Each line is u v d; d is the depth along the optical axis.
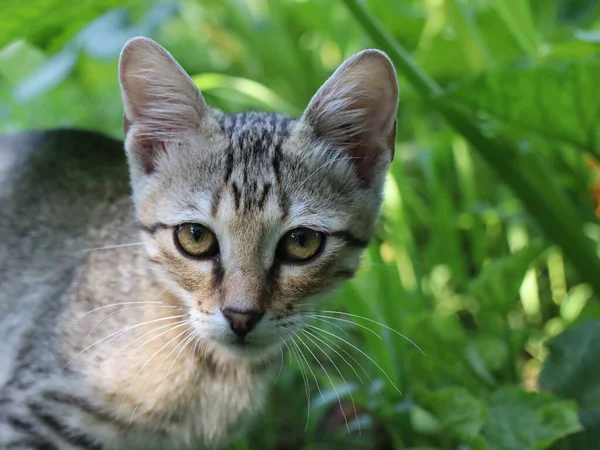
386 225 0.62
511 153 0.59
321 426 0.60
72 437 0.51
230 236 0.49
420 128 0.74
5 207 0.56
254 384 0.54
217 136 0.51
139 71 0.50
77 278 0.53
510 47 0.67
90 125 0.71
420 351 0.56
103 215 0.54
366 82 0.51
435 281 0.65
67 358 0.51
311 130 0.51
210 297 0.50
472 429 0.53
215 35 0.79
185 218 0.50
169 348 0.52
